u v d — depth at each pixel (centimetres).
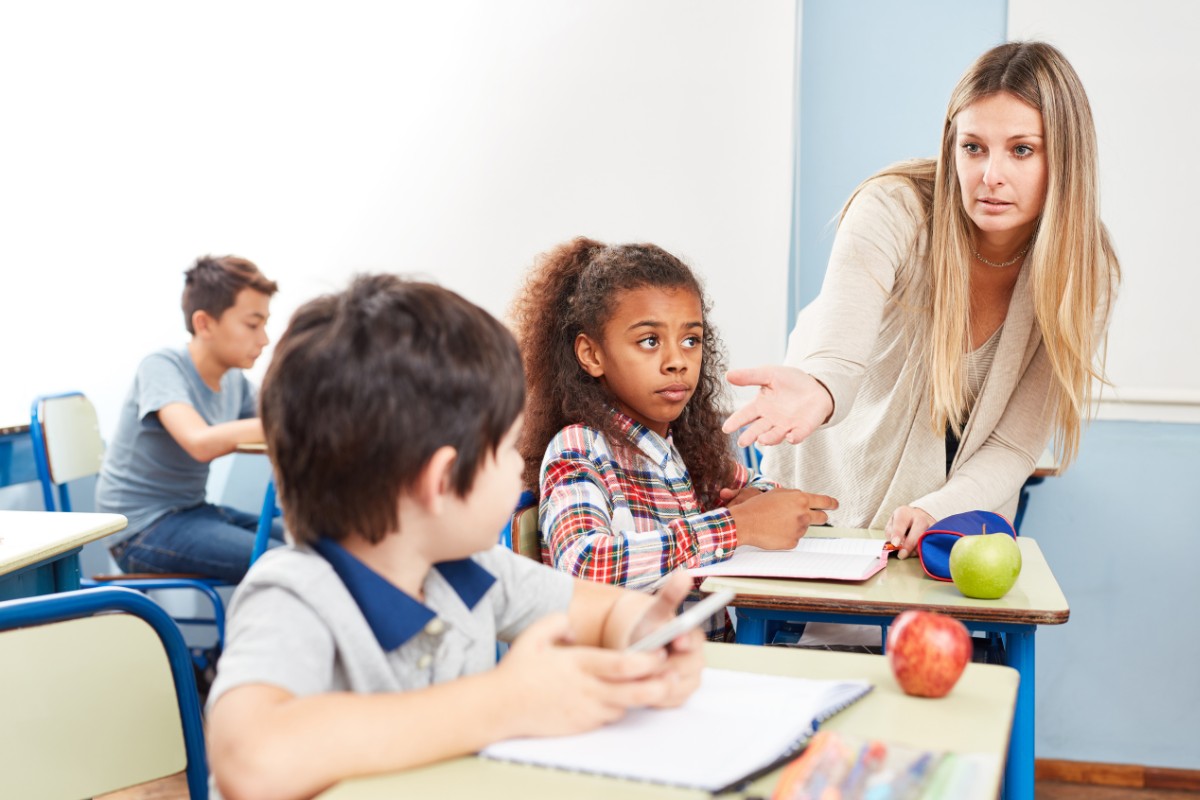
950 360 165
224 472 317
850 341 154
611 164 284
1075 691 265
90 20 309
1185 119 252
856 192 173
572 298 162
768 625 165
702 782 68
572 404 160
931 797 65
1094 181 155
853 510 182
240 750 68
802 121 279
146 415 279
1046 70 150
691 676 82
